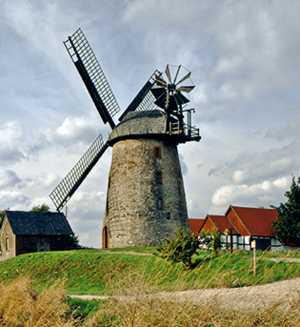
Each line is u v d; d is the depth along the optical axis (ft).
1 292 31.50
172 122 112.06
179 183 112.57
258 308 24.17
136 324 23.52
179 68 107.96
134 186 107.04
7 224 123.65
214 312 23.72
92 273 76.02
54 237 123.24
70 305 34.81
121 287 26.55
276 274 39.47
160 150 110.22
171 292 25.23
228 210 145.07
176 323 23.47
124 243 103.71
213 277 27.25
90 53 116.16
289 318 23.24
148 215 104.27
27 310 29.27
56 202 123.75
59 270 81.15
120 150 112.06
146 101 130.31
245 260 55.47
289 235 121.08
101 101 116.16
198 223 173.06
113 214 108.88
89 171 124.98
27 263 89.35
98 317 27.66
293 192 124.36
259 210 145.89
